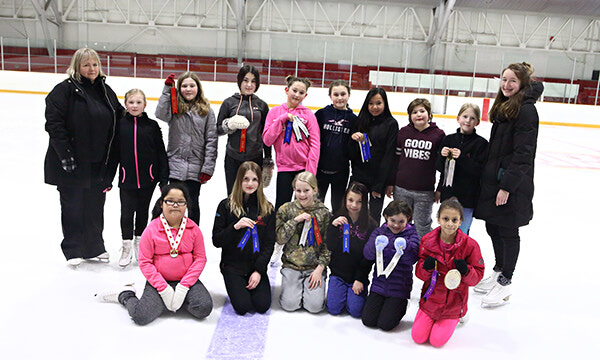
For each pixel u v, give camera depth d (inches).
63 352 91.8
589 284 140.6
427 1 750.5
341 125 137.4
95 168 129.5
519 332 110.1
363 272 112.0
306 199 114.2
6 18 753.6
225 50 666.2
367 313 106.5
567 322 116.3
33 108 483.5
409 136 132.8
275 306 115.3
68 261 132.1
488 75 628.4
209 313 105.9
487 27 778.8
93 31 781.9
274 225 114.7
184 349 94.6
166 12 781.3
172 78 132.0
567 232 191.2
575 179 300.2
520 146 113.0
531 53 611.5
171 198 105.3
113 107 129.0
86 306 110.3
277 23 782.5
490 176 119.5
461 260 99.3
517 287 136.2
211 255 146.7
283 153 136.9
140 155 130.6
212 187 233.3
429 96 614.9
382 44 623.8
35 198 198.4
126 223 133.0
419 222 134.8
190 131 134.7
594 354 102.4
